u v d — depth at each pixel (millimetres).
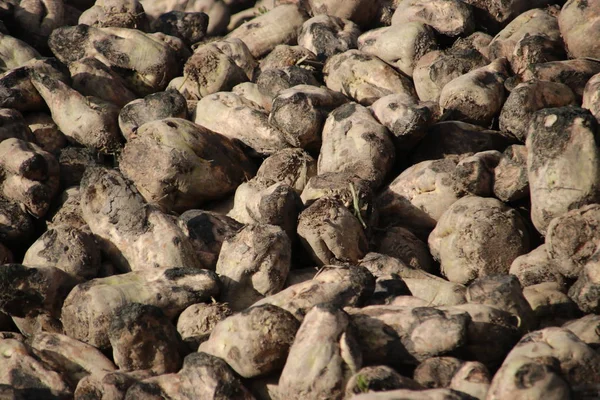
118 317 12648
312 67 20750
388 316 11875
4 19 23609
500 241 14562
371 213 15828
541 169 14359
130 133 19125
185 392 11703
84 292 13672
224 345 12062
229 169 17688
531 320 12539
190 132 17484
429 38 19609
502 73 17938
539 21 19562
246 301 14188
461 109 17422
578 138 14109
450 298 13641
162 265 14898
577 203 14047
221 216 16422
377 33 20375
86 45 21609
